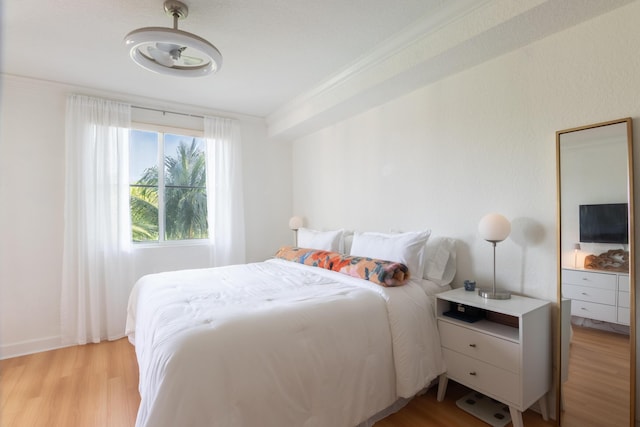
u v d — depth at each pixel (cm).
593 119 166
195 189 369
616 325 157
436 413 184
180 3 181
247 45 229
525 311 161
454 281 232
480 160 217
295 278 230
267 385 132
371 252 245
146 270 333
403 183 272
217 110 371
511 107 200
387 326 179
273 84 299
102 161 300
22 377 231
